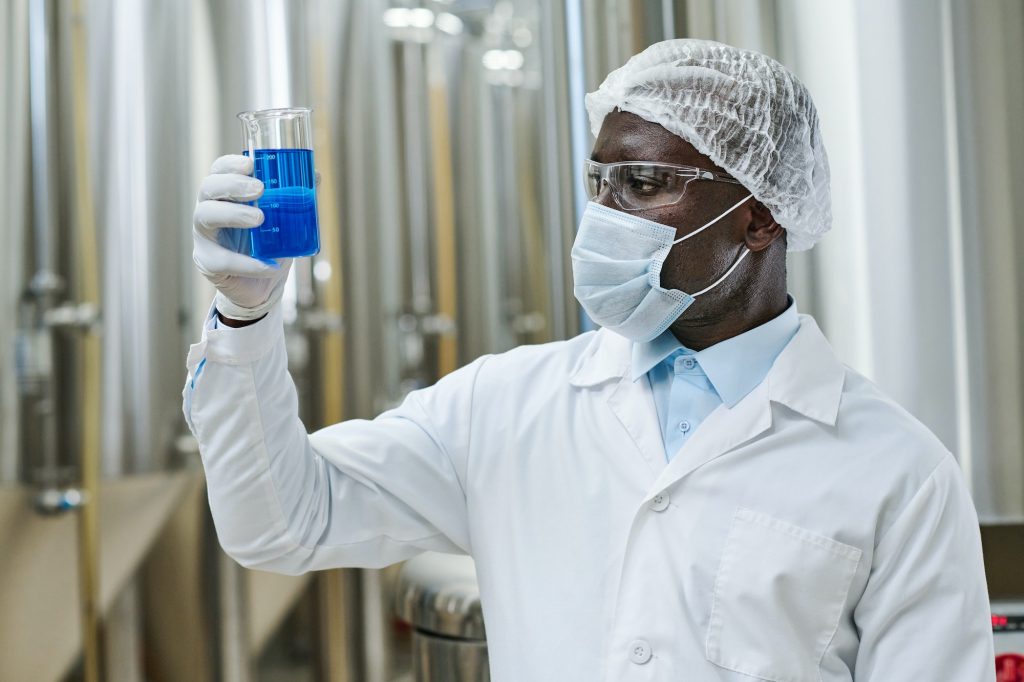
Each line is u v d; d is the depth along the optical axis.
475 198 4.30
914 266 1.64
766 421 1.19
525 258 4.73
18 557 2.66
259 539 1.20
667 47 1.23
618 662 1.14
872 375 1.67
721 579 1.14
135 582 2.86
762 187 1.19
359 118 3.52
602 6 1.85
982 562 1.18
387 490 1.29
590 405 1.27
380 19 3.68
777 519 1.15
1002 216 1.63
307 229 1.07
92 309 2.74
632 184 1.19
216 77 3.00
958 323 1.64
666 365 1.28
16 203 2.65
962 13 1.62
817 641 1.14
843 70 1.65
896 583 1.13
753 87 1.18
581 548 1.20
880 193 1.65
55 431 2.70
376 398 3.58
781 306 1.28
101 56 2.80
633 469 1.21
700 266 1.19
